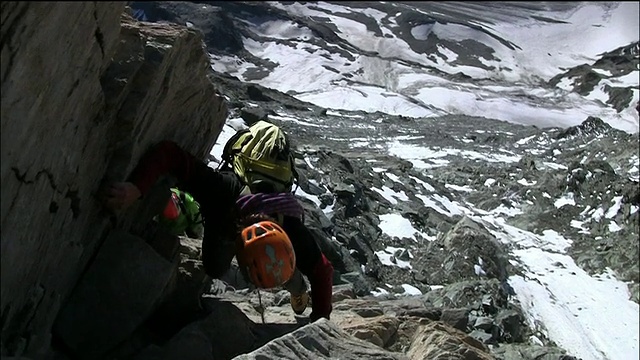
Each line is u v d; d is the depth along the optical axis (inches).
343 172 703.7
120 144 171.3
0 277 135.8
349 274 470.3
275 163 196.2
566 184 925.2
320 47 4284.0
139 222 201.5
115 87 161.9
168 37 180.9
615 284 678.5
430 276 576.7
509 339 476.1
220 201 191.5
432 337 227.6
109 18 146.6
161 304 206.4
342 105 3191.4
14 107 125.0
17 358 141.7
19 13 119.0
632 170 1200.8
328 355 177.2
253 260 177.2
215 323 205.9
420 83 3944.4
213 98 224.2
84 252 178.1
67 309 175.3
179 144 212.8
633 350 552.4
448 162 1231.5
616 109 3565.5
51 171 146.2
